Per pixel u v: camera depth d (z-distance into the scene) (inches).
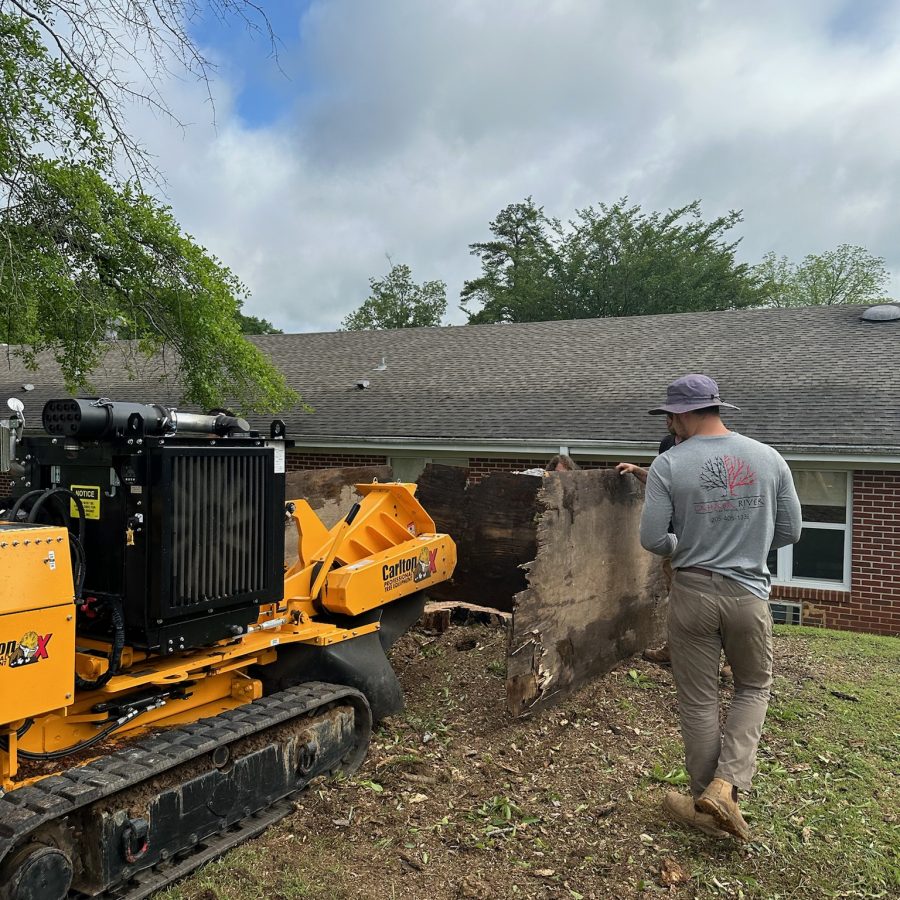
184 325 401.4
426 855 134.8
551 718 191.6
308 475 259.1
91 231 357.4
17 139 327.0
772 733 186.7
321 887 123.7
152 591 124.8
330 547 186.5
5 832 100.3
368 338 771.4
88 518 130.6
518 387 542.0
